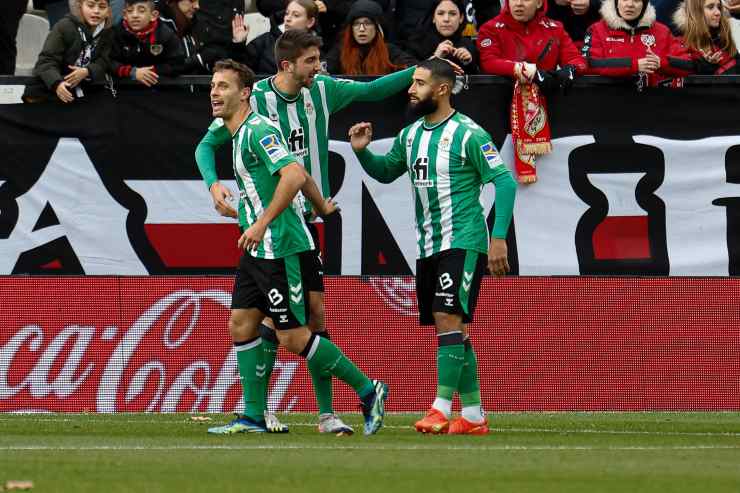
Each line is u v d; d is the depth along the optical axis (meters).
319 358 25.11
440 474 17.88
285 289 25.00
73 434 25.34
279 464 19.12
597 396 32.91
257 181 25.06
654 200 33.03
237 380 32.72
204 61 35.66
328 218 32.97
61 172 32.88
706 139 33.06
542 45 33.38
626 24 33.59
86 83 32.66
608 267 32.97
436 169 25.89
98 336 32.75
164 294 32.81
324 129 27.94
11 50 37.75
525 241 32.91
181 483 16.66
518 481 17.11
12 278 32.75
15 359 32.75
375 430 25.08
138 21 32.56
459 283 25.64
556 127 32.97
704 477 17.64
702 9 34.72
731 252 33.06
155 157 32.88
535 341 32.94
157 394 32.75
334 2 36.44
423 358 32.88
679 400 32.94
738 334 33.00
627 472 18.23
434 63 25.98
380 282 32.94
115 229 32.88
